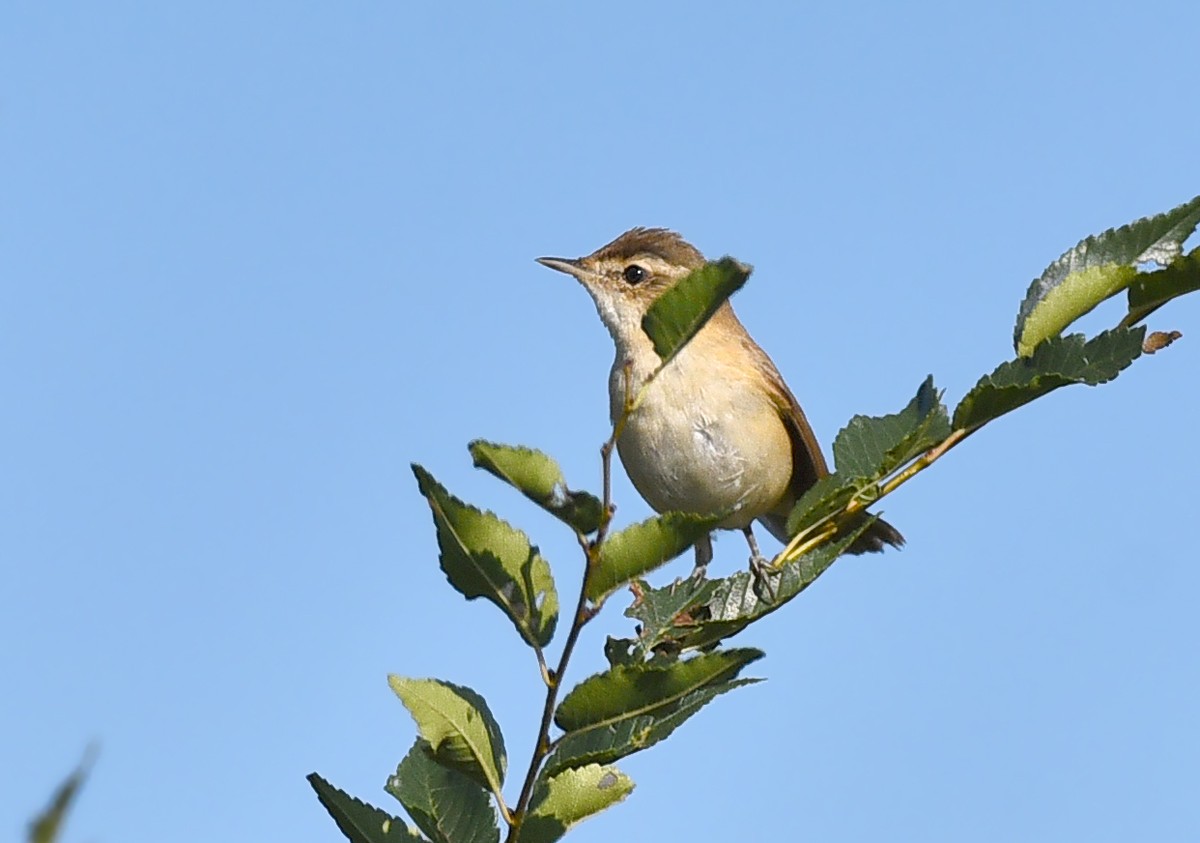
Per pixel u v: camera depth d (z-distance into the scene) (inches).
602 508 215.8
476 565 228.4
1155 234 302.2
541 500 216.7
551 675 224.1
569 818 257.1
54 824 121.5
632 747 230.4
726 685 230.4
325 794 251.8
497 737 235.3
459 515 226.2
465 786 256.5
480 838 253.3
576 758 228.7
